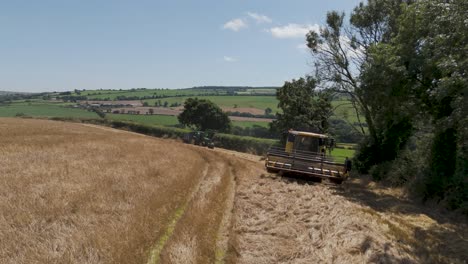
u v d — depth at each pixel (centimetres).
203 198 1297
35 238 755
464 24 959
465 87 935
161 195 1228
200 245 823
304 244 897
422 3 1305
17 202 974
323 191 1630
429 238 1039
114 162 1912
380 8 2538
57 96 15088
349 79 2748
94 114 10119
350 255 830
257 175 2030
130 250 741
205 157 2928
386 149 2309
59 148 2297
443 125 1128
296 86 4291
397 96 1736
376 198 1641
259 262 779
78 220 888
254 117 10106
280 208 1245
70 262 659
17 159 1717
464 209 1347
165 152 2748
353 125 3127
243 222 1073
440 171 1571
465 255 917
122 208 1026
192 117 7981
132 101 13638
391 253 850
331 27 2742
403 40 1652
